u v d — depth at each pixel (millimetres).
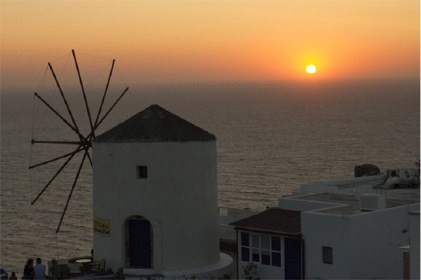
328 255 38781
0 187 197750
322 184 54594
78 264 42000
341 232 38250
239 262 42125
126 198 41625
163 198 41406
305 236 39500
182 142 41500
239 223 41938
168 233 41500
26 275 42500
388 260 39156
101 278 40719
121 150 41594
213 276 42188
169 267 41594
